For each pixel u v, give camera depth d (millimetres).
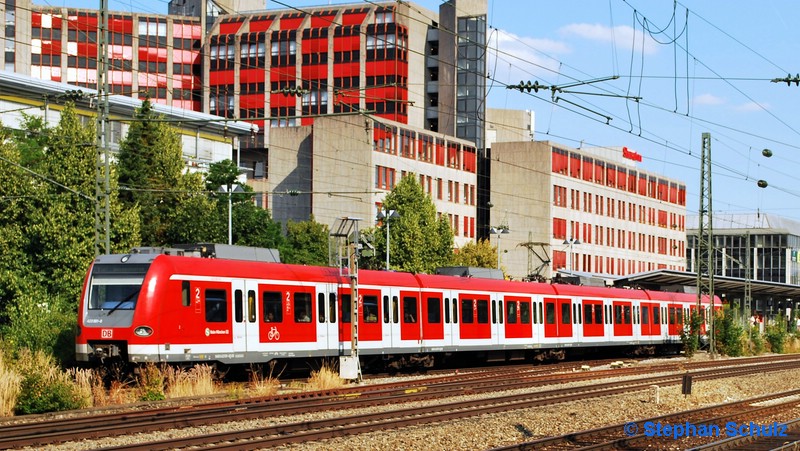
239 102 125562
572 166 117438
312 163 99688
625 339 60438
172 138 62875
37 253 48312
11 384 26391
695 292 74125
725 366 56156
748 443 22562
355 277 37844
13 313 45844
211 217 62250
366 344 40719
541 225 112125
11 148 50969
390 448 20719
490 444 21969
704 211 65500
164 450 19719
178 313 33250
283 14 126688
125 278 33031
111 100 77500
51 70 135625
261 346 35938
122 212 49062
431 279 44969
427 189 104812
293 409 26172
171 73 136875
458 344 45938
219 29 128250
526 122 137625
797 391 36906
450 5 119188
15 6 134625
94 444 20484
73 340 37844
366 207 96625
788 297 99875
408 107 120688
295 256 82375
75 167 48438
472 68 117875
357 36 121500
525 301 51156
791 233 157125
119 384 31047
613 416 27500
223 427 23266
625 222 130125
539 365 52219
